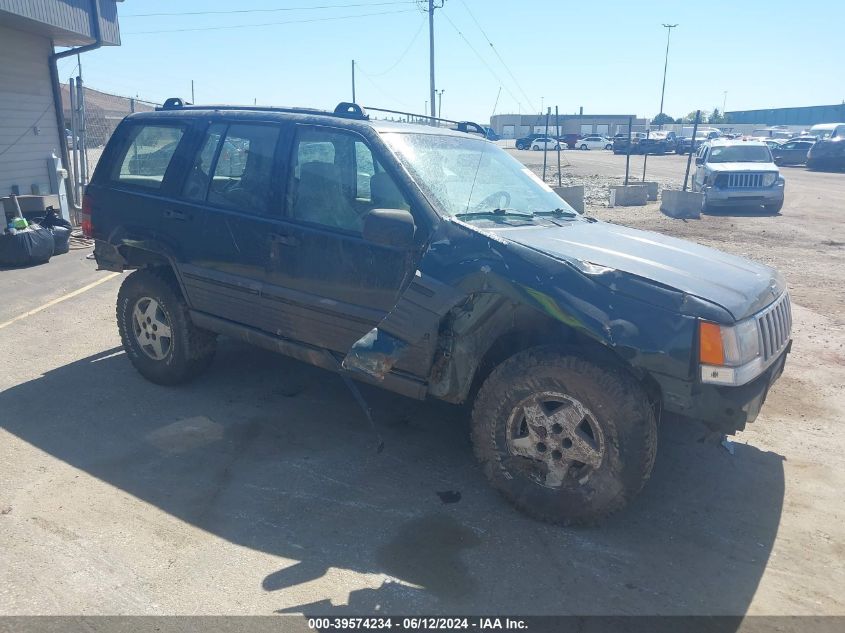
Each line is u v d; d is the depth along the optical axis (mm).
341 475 4215
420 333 3777
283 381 5629
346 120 4461
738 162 19094
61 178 14141
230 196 4816
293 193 4516
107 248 5527
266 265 4555
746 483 4270
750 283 3840
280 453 4465
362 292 4141
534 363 3654
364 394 5434
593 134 68250
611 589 3242
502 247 3658
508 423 3777
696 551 3557
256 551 3441
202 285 4953
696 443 4773
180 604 3043
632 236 4492
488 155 5020
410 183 4035
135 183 5375
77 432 4672
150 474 4152
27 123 13656
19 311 7711
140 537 3523
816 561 3506
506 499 3842
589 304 3453
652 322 3383
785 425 5129
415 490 4070
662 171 34875
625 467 3490
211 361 5469
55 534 3525
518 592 3199
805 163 37469
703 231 14891
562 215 4770
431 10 29812
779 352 3912
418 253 3912
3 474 4098
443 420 5016
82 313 7664
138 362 5508
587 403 3523
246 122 4879
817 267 10938
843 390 5789
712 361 3338
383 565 3365
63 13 12656
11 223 10594
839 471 4438
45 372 5773
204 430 4750
